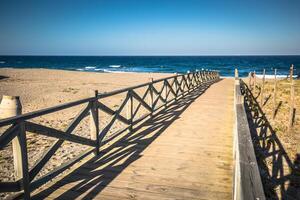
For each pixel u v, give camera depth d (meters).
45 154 3.36
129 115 6.52
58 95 17.09
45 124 9.31
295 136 7.72
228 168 4.37
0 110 3.14
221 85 21.05
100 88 21.97
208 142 5.80
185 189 3.64
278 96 15.29
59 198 3.36
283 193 4.48
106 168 4.32
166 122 7.75
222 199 3.38
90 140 4.60
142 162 4.60
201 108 10.12
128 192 3.54
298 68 74.44
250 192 1.48
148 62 111.75
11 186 2.84
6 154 6.37
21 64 84.81
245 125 2.94
